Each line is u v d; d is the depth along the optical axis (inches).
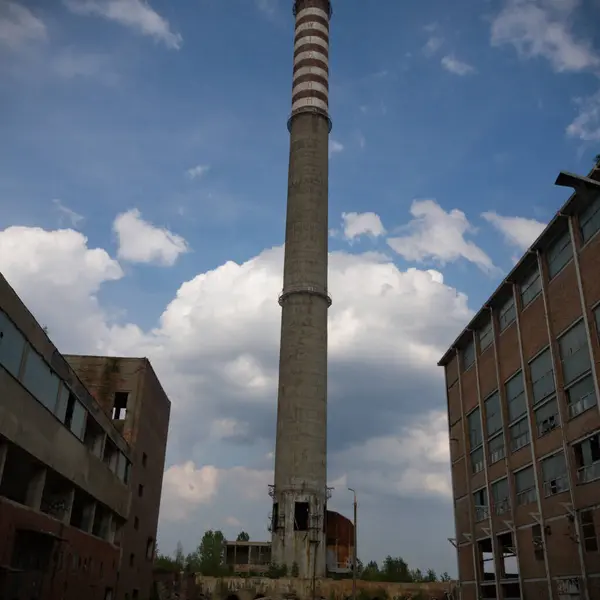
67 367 1254.9
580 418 1312.7
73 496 1350.9
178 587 2481.5
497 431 1710.1
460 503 1961.1
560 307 1414.9
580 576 1262.3
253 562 3508.9
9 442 1001.5
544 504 1425.9
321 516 2942.9
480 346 1887.3
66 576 1331.2
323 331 3245.6
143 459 2059.5
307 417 3058.6
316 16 3865.7
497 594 1635.1
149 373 2111.2
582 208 1349.7
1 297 951.6
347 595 2738.7
